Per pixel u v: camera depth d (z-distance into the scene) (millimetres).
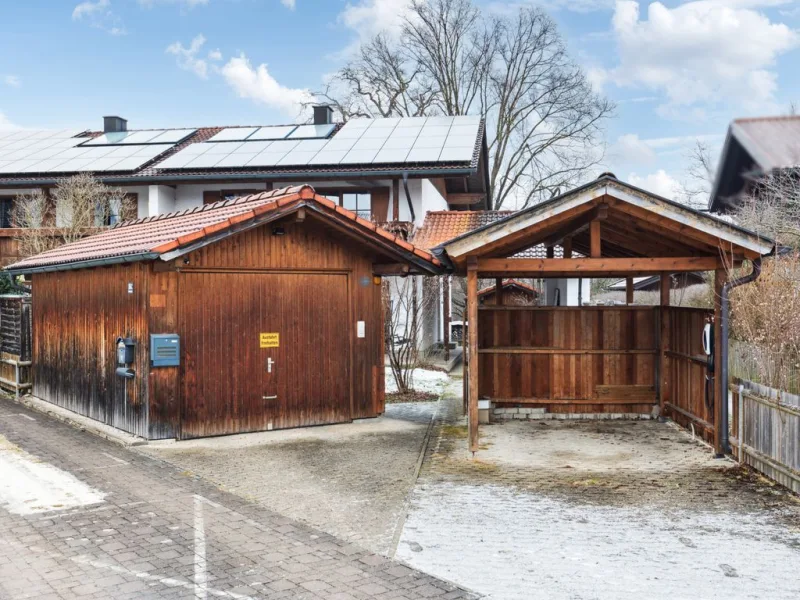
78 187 21656
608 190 8984
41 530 6465
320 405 11633
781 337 11281
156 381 10250
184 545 6109
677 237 9492
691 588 5250
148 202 23188
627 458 9453
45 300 13844
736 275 12594
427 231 21672
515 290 26531
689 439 10633
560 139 34438
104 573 5465
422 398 15008
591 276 12727
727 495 7688
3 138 28562
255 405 11031
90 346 11961
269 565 5672
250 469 8836
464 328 12844
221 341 10719
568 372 12430
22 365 14570
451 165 21406
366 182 22484
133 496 7594
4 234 22750
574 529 6590
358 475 8586
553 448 10078
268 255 11039
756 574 5512
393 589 5227
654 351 12312
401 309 20375
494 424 11906
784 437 7898
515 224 9258
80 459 9297
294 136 25094
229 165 22250
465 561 5797
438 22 34594
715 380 9508
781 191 9094
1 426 11602
